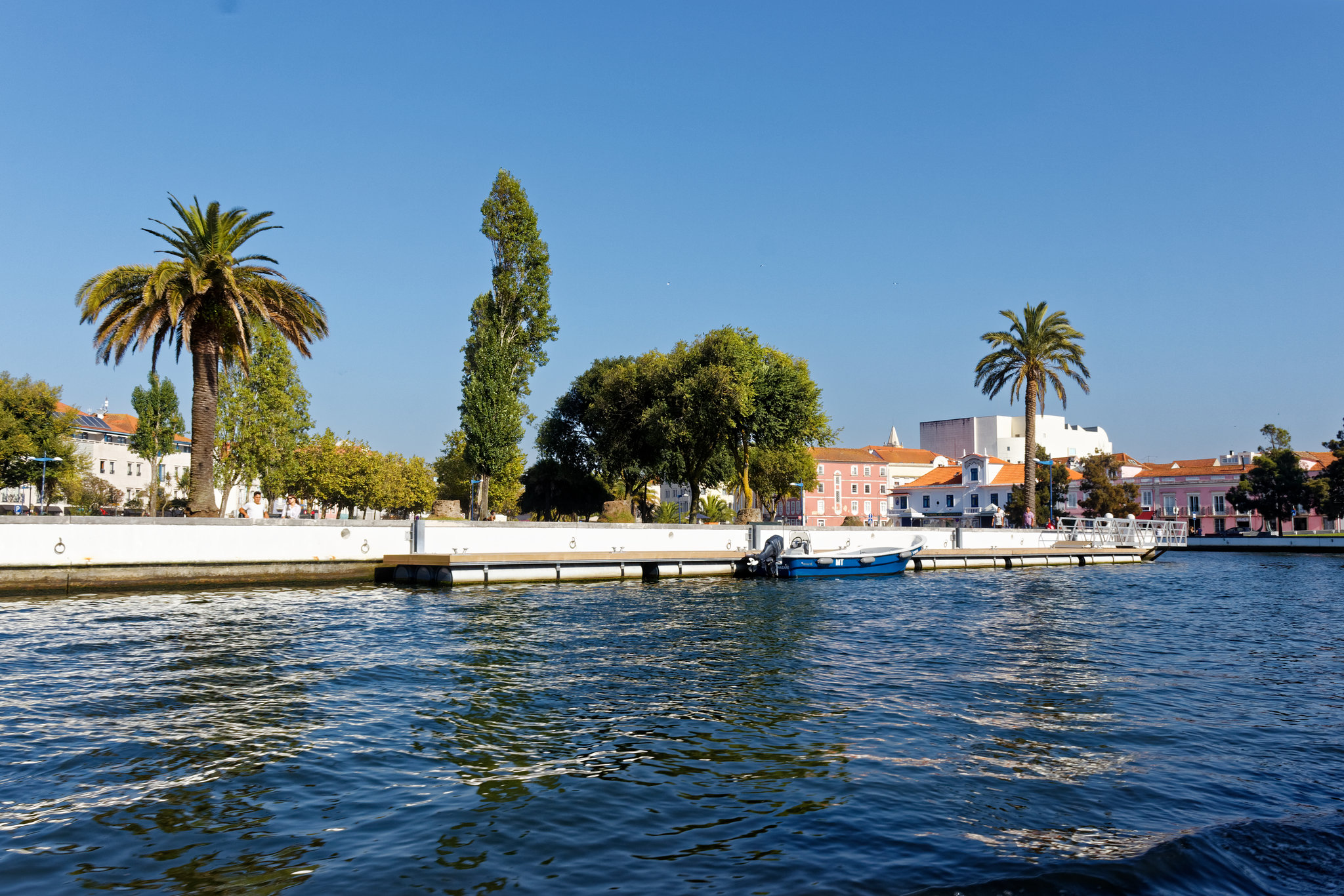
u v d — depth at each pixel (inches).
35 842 296.8
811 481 2817.4
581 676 599.8
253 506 1337.4
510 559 1325.0
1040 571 1921.8
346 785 362.6
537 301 1851.6
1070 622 949.2
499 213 1839.3
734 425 2069.4
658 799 349.1
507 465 1870.1
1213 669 662.5
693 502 2137.1
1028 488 2281.0
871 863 283.9
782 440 2113.7
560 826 317.4
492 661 653.3
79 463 2456.9
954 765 399.2
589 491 2765.7
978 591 1355.8
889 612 1033.5
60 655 652.1
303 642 723.4
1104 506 3479.3
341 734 441.7
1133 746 434.0
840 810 336.2
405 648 703.1
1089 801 349.4
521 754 411.8
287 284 1314.0
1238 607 1152.8
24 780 363.9
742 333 2197.3
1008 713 503.2
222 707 494.3
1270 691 577.9
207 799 343.6
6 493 3016.7
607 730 456.1
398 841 301.7
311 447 3034.0
